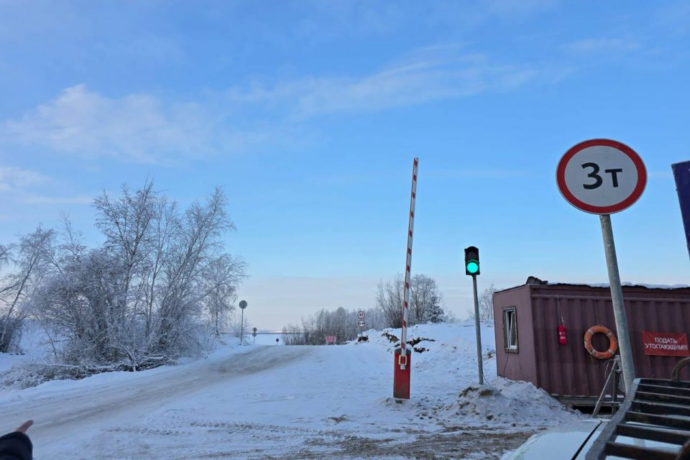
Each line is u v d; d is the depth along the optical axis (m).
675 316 10.29
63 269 23.12
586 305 10.29
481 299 63.31
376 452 6.42
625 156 4.29
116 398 12.53
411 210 11.52
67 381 16.36
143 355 23.00
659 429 2.12
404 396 10.48
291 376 16.05
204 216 26.48
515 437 7.34
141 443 7.14
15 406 11.63
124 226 24.34
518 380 10.77
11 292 29.72
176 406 10.35
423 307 51.19
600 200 4.23
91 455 6.52
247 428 8.12
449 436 7.44
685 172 4.08
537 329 10.13
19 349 30.56
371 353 25.02
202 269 26.22
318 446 6.84
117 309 23.08
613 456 1.92
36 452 6.80
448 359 19.92
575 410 9.59
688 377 9.98
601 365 9.98
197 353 25.70
